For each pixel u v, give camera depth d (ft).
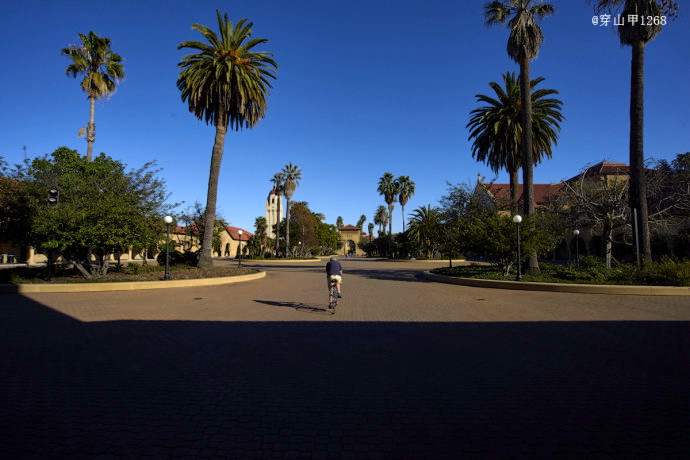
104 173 59.36
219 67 66.85
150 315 30.12
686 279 44.32
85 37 81.30
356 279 67.72
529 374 16.35
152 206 57.36
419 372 16.60
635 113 55.47
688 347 20.62
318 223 266.16
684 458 9.79
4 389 14.44
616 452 10.11
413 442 10.68
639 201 54.39
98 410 12.66
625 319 28.68
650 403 13.33
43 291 43.45
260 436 10.97
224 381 15.43
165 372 16.47
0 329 24.58
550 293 44.65
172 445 10.43
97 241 48.83
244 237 264.52
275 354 19.27
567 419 12.11
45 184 54.34
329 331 24.64
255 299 40.01
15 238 52.47
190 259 79.82
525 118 61.26
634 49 55.67
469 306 35.24
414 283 59.11
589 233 120.06
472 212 72.38
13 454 9.91
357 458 9.82
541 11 61.62
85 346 20.61
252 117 75.72
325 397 13.84
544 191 166.81
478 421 11.98
